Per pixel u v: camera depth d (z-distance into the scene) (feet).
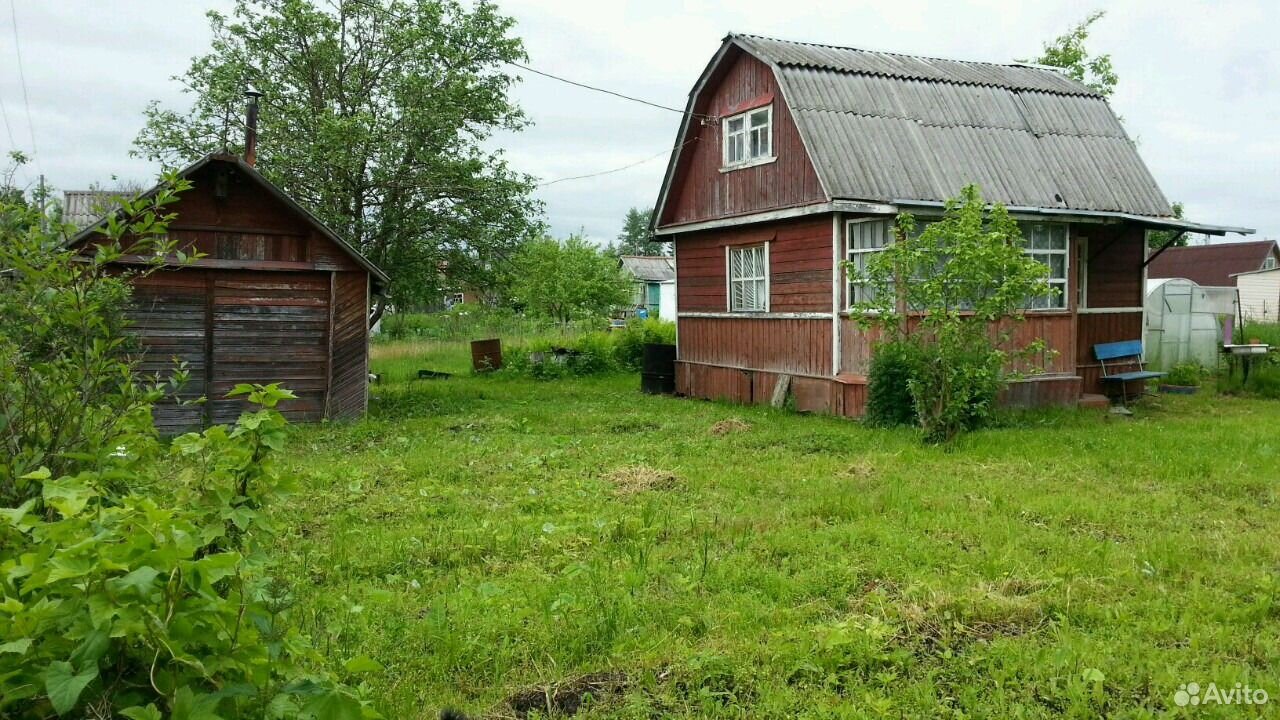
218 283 43.57
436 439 39.34
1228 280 150.30
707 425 43.52
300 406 45.01
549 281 121.60
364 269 45.75
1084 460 32.22
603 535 22.90
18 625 7.36
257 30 64.69
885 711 13.04
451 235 66.08
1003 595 17.95
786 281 50.08
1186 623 16.22
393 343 103.19
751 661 14.84
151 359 42.70
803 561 20.36
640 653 15.31
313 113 63.72
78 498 8.13
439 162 62.75
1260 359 57.82
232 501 10.07
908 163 46.91
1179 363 61.62
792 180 48.21
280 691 8.59
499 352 77.41
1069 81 58.49
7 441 12.43
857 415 44.65
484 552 21.68
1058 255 47.70
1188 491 27.43
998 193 47.55
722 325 56.34
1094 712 13.08
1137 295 53.72
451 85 63.87
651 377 61.93
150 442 12.78
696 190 57.72
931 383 36.86
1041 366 45.96
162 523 7.76
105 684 7.93
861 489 28.17
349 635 15.79
